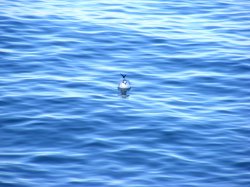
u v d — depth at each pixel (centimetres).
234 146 2477
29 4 4038
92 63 3216
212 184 2223
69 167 2314
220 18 3897
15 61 3183
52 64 3180
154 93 2923
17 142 2475
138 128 2597
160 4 4128
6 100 2789
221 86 3005
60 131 2559
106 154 2400
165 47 3419
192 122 2655
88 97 2853
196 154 2417
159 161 2359
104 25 3694
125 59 3269
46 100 2809
